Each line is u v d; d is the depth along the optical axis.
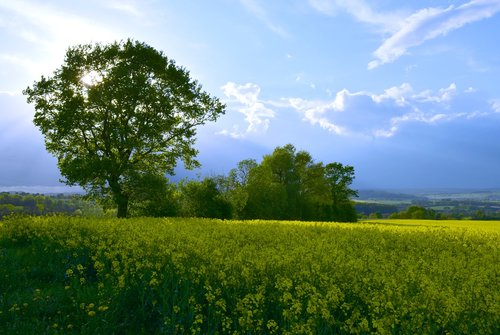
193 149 37.84
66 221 18.03
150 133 33.19
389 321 6.51
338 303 7.53
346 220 79.81
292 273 9.43
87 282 10.50
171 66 35.84
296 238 16.53
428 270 10.67
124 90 32.19
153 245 12.36
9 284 10.15
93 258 10.46
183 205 43.97
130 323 8.05
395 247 16.67
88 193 33.66
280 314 7.78
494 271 11.10
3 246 14.52
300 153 78.31
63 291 9.70
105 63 34.16
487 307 7.45
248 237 16.25
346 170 82.56
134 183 34.41
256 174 59.69
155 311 8.45
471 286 8.52
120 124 33.22
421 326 6.65
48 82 32.97
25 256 12.79
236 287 8.56
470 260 13.29
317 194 76.06
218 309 7.86
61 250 12.24
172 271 9.28
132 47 34.09
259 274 9.26
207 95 37.53
